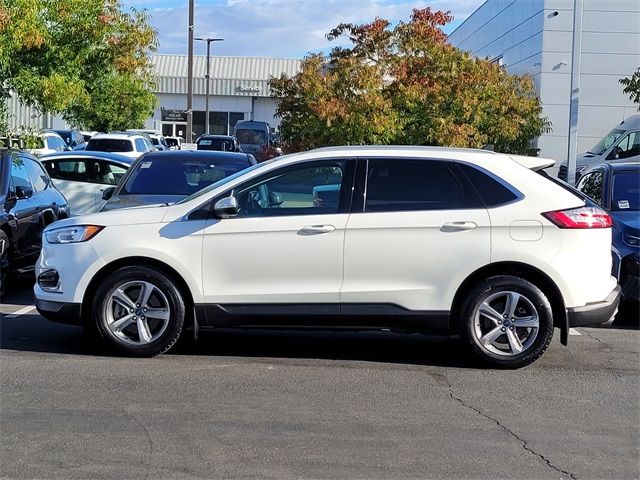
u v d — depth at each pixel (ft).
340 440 18.06
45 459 16.74
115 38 55.62
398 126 55.31
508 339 23.90
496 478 16.16
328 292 23.77
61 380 22.22
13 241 34.35
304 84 57.47
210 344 26.86
